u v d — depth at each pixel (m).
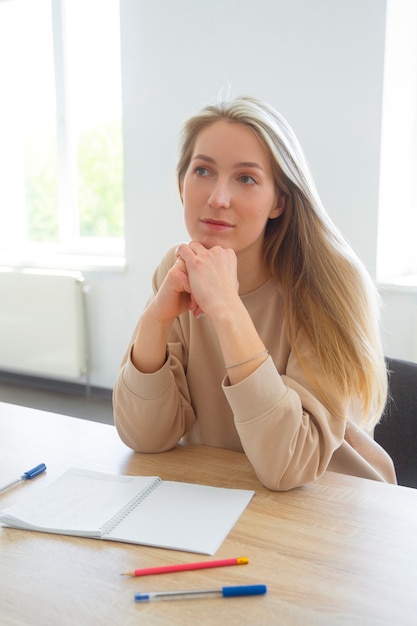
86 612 0.72
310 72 2.64
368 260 2.63
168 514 0.92
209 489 1.01
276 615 0.71
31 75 3.76
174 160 3.07
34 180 3.88
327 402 1.08
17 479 1.04
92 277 3.46
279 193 1.12
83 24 3.51
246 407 0.99
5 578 0.78
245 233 1.08
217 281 1.04
